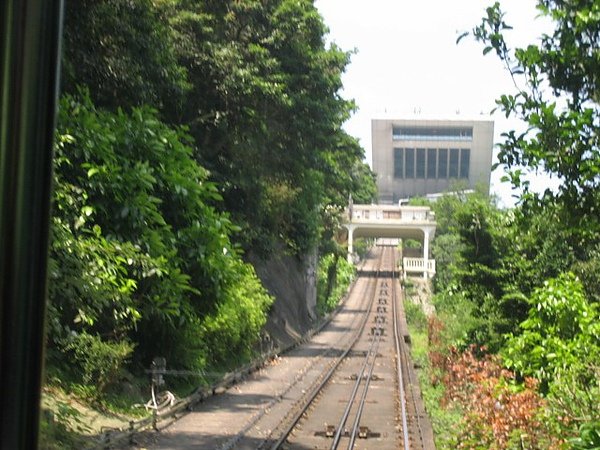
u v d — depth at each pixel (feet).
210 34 89.56
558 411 38.19
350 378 99.76
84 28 64.69
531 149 28.66
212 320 84.89
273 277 163.53
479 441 44.27
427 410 71.92
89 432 46.55
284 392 80.89
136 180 60.03
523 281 79.61
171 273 62.08
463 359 72.59
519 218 30.78
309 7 103.09
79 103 61.05
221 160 98.22
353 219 322.75
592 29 27.22
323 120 105.29
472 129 449.89
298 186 131.54
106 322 59.67
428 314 214.90
